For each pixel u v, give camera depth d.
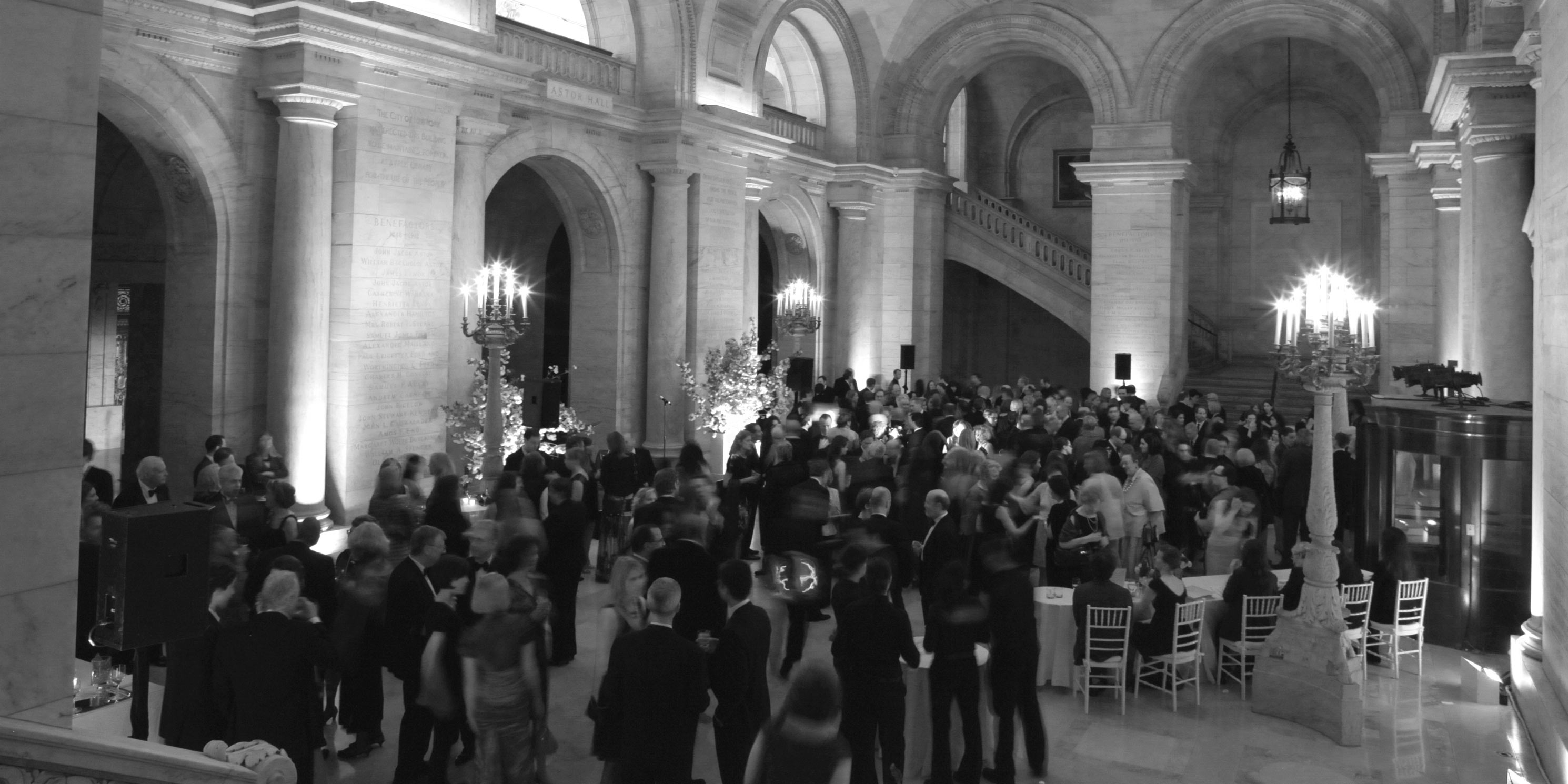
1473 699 9.25
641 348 18.23
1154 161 21.53
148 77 10.95
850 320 23.62
